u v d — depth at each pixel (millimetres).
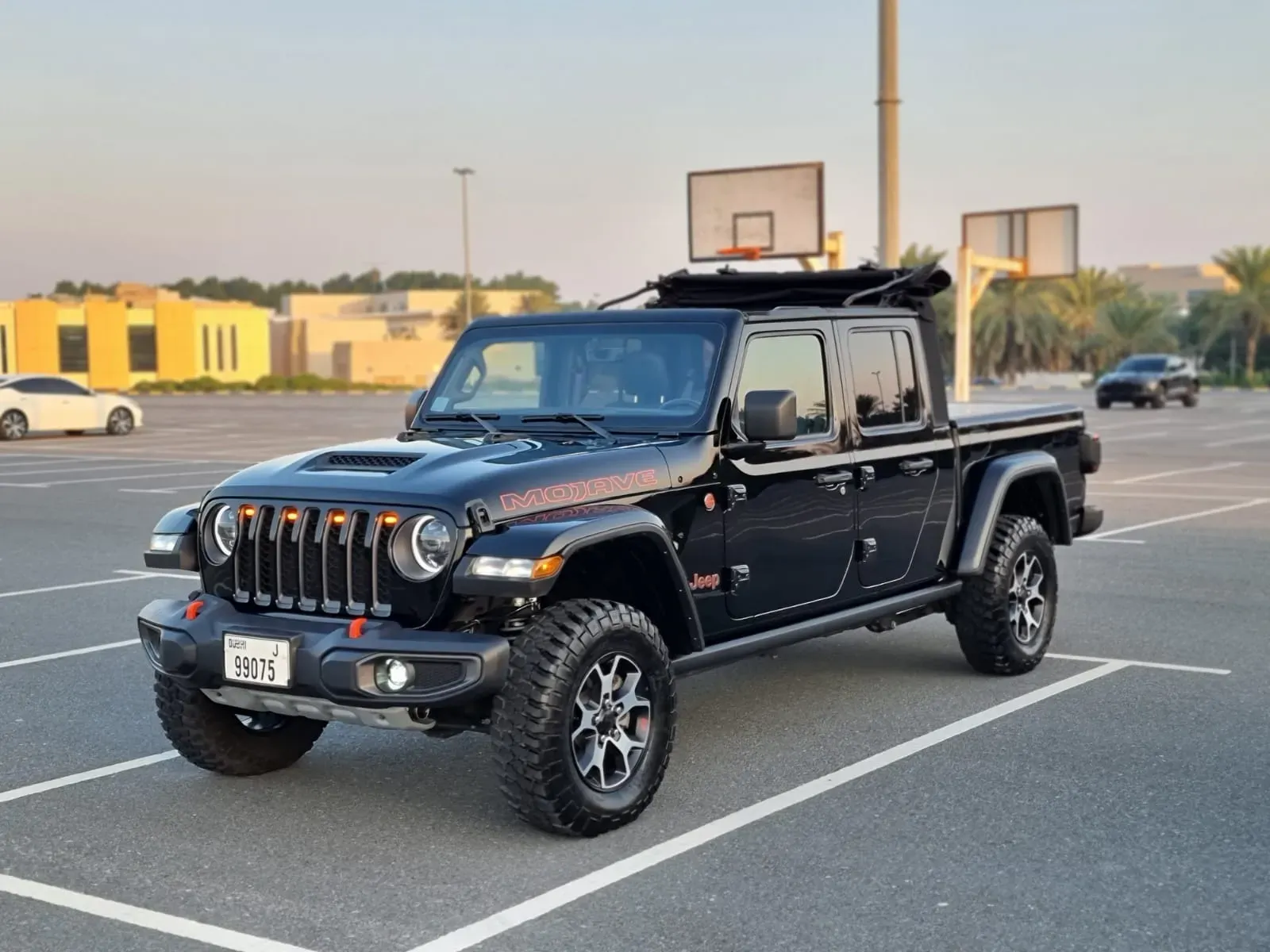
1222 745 6363
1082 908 4473
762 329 6211
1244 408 46438
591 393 6250
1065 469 8492
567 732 4996
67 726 6918
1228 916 4406
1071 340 83000
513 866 4906
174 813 5559
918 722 6809
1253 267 77125
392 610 5117
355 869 4891
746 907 4504
